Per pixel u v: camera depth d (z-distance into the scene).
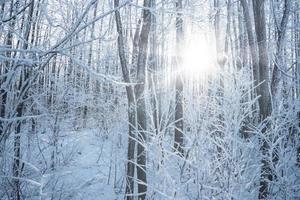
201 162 4.06
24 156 5.89
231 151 4.14
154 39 8.07
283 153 4.99
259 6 5.33
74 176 7.40
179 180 4.00
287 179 4.54
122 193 7.30
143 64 5.14
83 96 9.22
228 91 4.26
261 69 5.27
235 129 4.16
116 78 3.04
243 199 4.02
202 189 3.96
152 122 4.20
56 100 7.41
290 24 10.53
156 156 4.06
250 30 5.82
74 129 9.80
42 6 3.62
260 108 5.24
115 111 8.89
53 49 3.02
